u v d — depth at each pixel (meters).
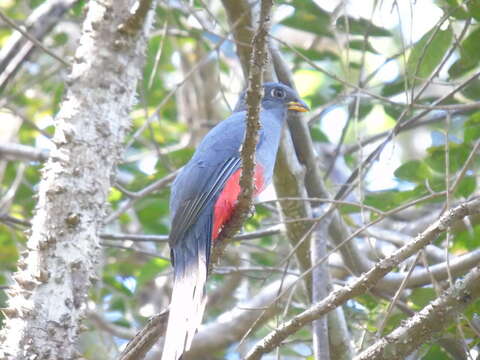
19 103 16.44
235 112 11.22
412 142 16.20
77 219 7.84
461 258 10.20
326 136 14.41
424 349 9.80
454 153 10.80
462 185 10.67
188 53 17.06
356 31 12.20
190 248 8.78
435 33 9.20
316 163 11.33
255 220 14.13
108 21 8.75
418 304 9.74
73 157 8.10
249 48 10.55
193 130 16.48
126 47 8.70
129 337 13.55
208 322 15.07
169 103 16.69
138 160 15.74
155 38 15.84
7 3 17.72
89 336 12.96
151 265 13.43
